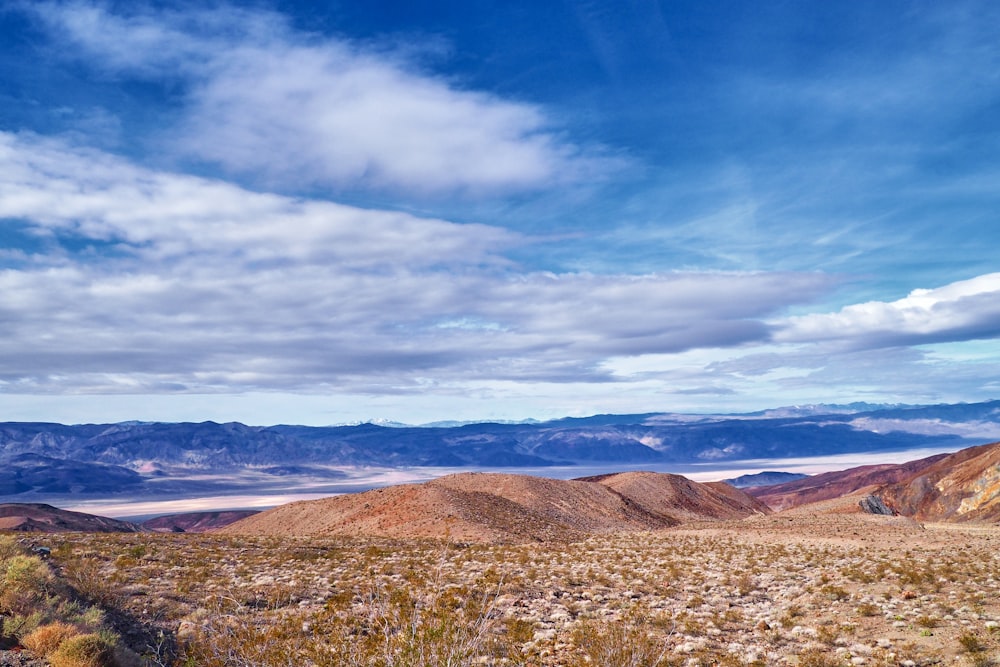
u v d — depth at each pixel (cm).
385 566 3073
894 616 1948
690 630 1941
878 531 5862
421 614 1736
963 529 6844
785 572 3042
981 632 1709
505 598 2325
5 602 1639
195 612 1959
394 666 1286
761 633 1925
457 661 1325
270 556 3428
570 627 1941
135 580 2362
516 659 1600
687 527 8069
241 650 1494
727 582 2766
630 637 1758
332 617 1911
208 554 3300
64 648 1352
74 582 2116
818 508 12950
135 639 1708
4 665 1307
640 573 3003
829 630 1884
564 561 3509
